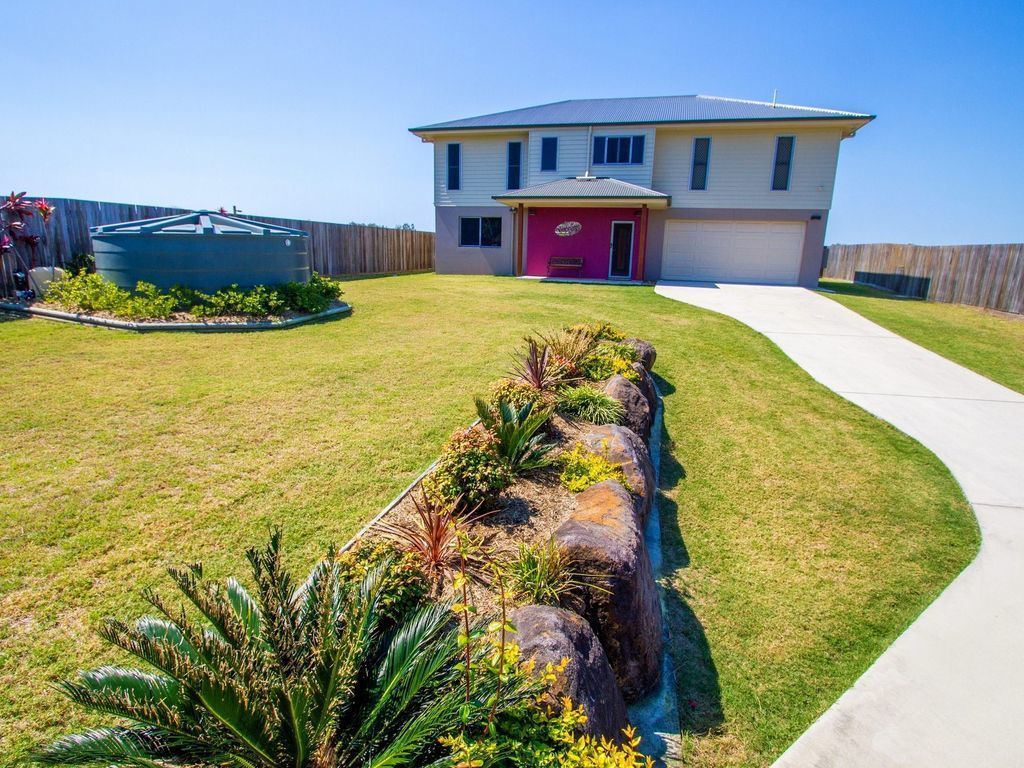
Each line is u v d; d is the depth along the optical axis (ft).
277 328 30.14
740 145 66.69
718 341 33.91
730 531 15.42
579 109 77.25
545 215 70.18
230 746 5.56
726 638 11.50
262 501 13.33
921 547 15.05
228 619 6.00
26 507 12.46
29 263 32.50
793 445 20.97
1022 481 18.79
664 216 69.41
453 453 13.20
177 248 30.68
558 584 9.85
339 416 18.62
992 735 9.40
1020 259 47.06
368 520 12.78
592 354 23.24
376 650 7.43
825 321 41.34
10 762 7.13
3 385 19.74
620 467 14.71
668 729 9.39
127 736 5.71
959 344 35.99
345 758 6.16
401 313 36.91
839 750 9.07
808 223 66.80
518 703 6.64
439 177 75.10
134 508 12.71
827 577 13.64
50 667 8.54
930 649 11.36
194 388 20.40
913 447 21.08
